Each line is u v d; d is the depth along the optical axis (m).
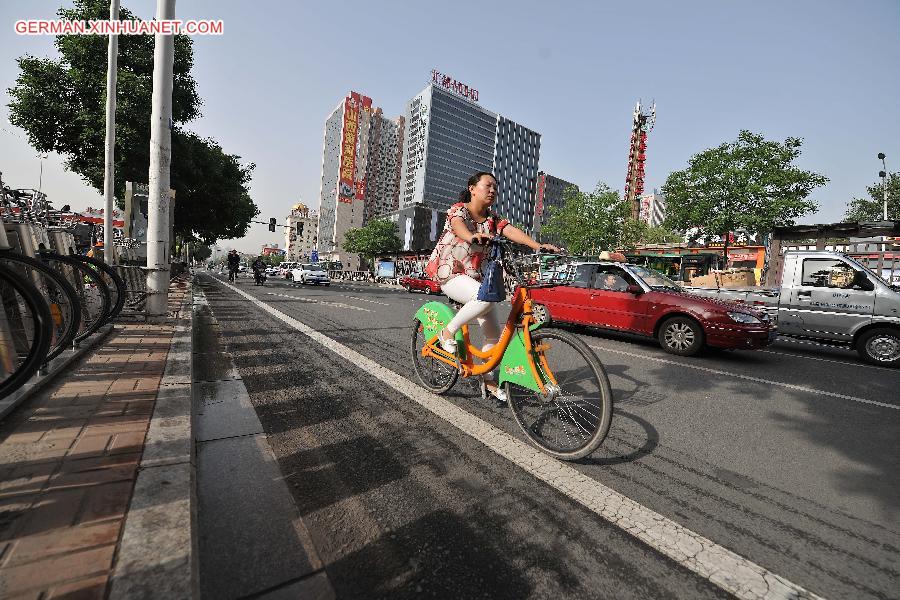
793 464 2.60
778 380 4.78
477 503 2.00
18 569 1.23
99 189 19.42
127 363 3.49
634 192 79.50
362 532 1.75
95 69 17.22
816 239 14.46
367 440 2.65
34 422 2.26
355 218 127.19
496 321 2.99
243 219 29.56
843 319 6.48
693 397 3.95
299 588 1.41
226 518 1.78
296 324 7.26
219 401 3.25
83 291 3.92
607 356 5.76
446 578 1.50
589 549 1.71
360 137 128.25
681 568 1.62
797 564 1.67
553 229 40.81
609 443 2.81
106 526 1.45
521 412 2.81
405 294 21.17
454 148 119.62
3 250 2.69
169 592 1.21
